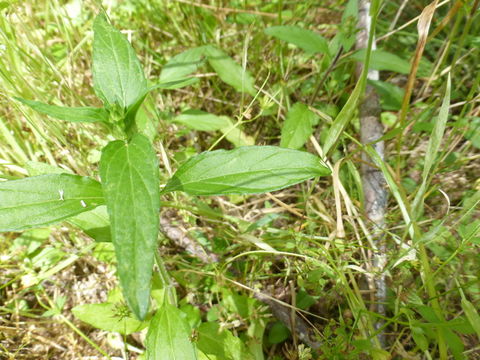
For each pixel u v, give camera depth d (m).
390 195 0.22
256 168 0.13
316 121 0.21
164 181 0.21
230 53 0.29
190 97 0.28
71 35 0.26
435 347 0.16
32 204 0.12
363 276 0.18
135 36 0.28
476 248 0.17
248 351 0.16
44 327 0.19
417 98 0.25
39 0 0.27
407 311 0.15
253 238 0.18
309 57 0.28
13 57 0.21
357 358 0.15
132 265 0.10
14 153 0.22
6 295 0.21
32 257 0.21
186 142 0.26
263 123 0.26
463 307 0.14
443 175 0.22
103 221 0.15
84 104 0.23
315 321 0.19
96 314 0.16
